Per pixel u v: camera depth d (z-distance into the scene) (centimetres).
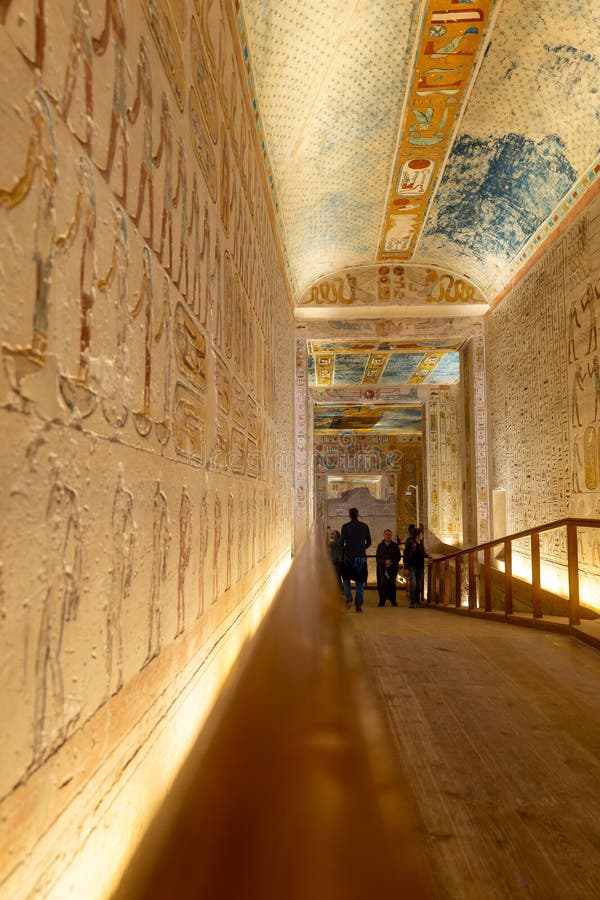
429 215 1031
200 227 301
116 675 175
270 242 718
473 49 666
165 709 227
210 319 324
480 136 829
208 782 50
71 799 143
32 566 123
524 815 265
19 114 118
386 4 592
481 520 1234
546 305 948
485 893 211
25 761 120
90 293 156
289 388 1045
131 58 192
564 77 688
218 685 335
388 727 368
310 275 1190
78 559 147
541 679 471
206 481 310
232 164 417
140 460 199
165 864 44
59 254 137
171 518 238
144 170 205
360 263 1220
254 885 42
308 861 44
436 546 2052
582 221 820
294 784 50
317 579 128
